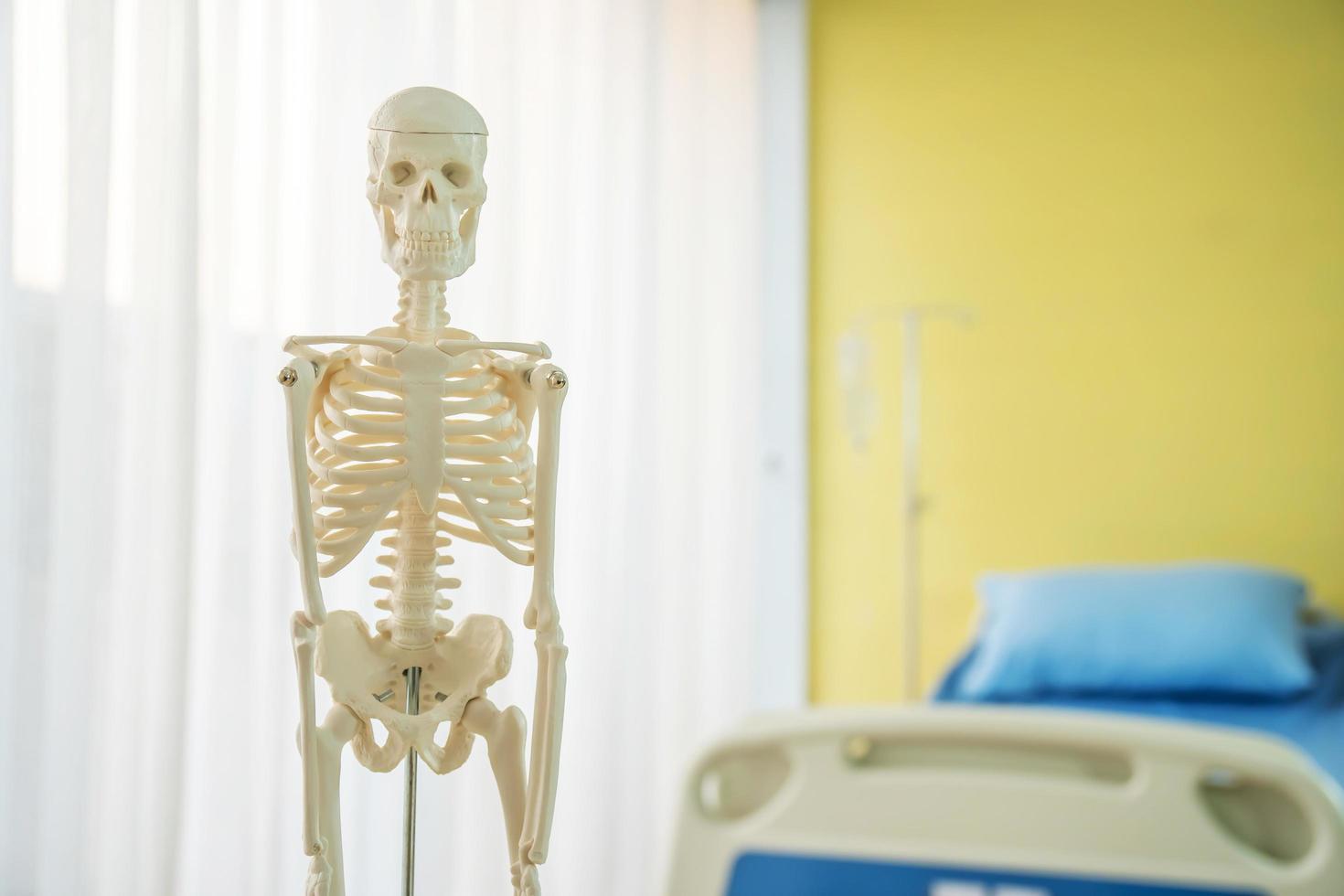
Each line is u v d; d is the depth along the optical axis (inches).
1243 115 143.5
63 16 69.2
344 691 53.2
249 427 79.5
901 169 155.4
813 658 158.6
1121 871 47.2
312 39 85.2
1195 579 124.8
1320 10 140.9
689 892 50.7
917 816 49.6
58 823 67.7
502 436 55.7
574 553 116.6
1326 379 140.6
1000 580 135.1
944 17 153.9
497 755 55.1
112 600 71.2
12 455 67.3
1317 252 141.1
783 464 158.1
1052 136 149.9
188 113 74.1
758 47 157.6
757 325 154.8
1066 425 148.9
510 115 102.8
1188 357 145.1
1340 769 95.3
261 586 81.3
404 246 53.8
